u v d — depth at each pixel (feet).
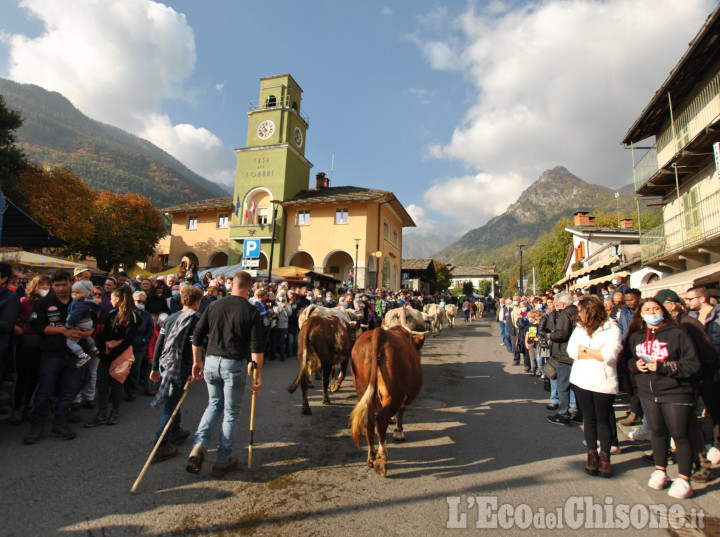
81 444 16.08
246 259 49.70
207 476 13.88
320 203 101.14
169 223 178.81
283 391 25.95
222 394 14.32
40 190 92.32
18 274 23.13
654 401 13.57
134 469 14.20
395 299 69.10
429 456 16.06
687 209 50.34
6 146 77.51
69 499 12.03
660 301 14.15
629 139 60.59
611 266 74.33
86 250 107.04
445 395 26.25
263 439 17.54
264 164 107.86
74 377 16.81
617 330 14.55
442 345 53.11
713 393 15.80
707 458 15.30
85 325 16.88
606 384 14.29
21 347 17.75
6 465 13.92
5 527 10.52
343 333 23.11
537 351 30.48
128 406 21.44
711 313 17.79
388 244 117.70
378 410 14.60
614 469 15.16
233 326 14.11
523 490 13.38
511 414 21.97
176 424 16.56
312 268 110.63
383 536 10.68
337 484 13.53
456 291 279.08
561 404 20.35
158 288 26.58
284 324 36.76
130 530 10.69
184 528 10.87
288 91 112.68
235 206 108.78
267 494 12.78
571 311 20.02
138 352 22.20
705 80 45.24
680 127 50.80
